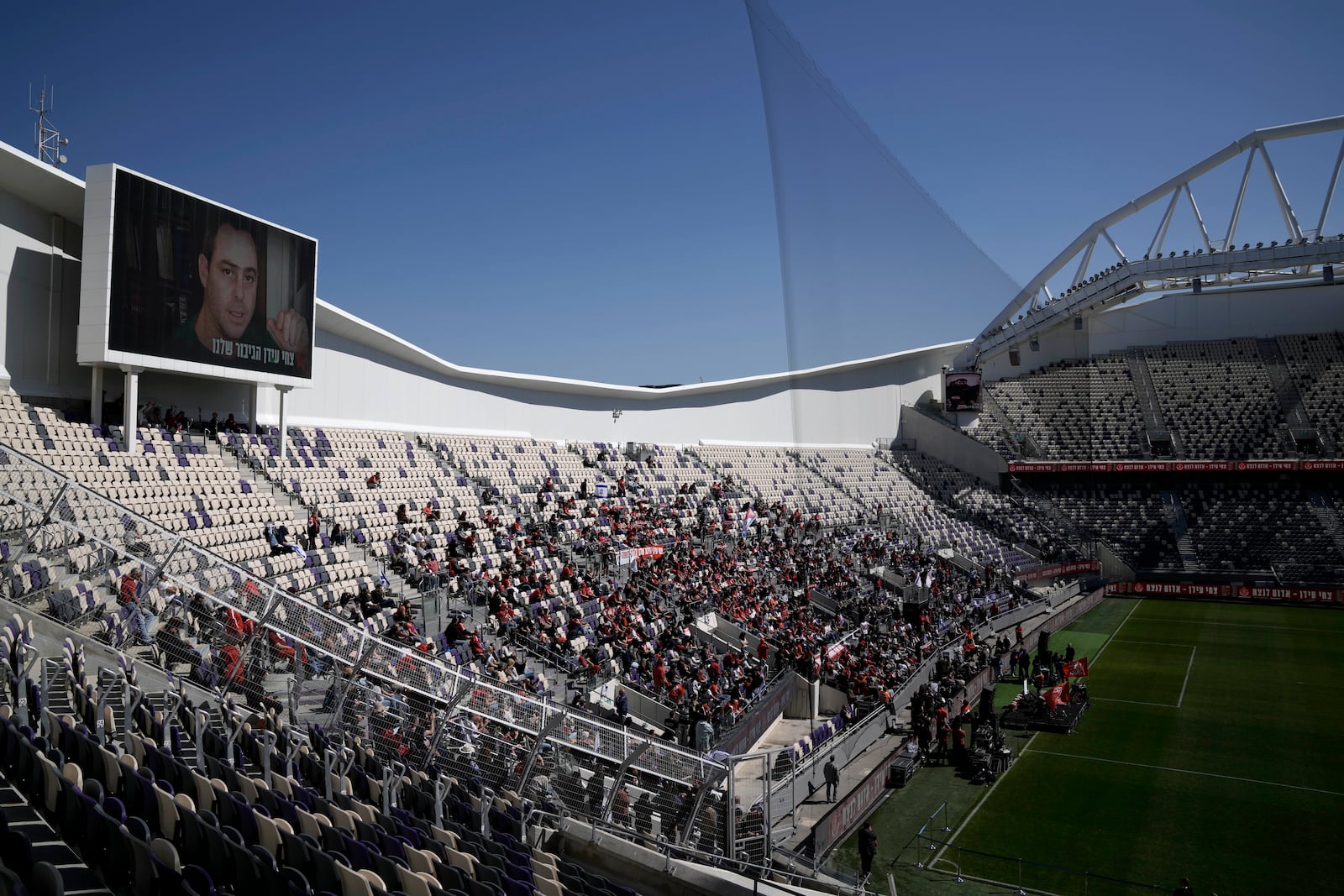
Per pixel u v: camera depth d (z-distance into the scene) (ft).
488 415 154.61
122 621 50.42
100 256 80.18
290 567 84.17
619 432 178.60
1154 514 134.10
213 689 48.32
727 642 98.99
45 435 78.43
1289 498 140.87
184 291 88.07
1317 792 55.77
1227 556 141.18
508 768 47.29
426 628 79.41
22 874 23.76
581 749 48.08
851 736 71.87
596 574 110.52
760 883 38.88
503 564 102.01
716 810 43.91
